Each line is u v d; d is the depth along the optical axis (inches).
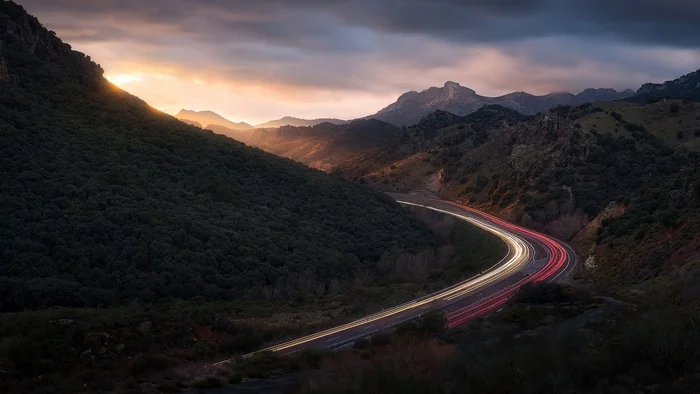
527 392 856.9
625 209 3425.2
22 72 3489.2
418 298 2824.8
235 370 1529.3
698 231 2281.0
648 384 836.0
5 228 2314.2
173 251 2650.1
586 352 944.3
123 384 1320.1
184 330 1769.2
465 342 1248.8
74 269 2261.3
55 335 1409.9
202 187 3565.5
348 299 2827.3
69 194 2691.9
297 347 1919.3
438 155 7613.2
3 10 3629.4
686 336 895.7
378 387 944.9
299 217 3973.9
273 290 2805.1
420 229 4916.3
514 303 2391.7
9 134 2896.2
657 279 2190.0
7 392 1137.4
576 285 2714.1
